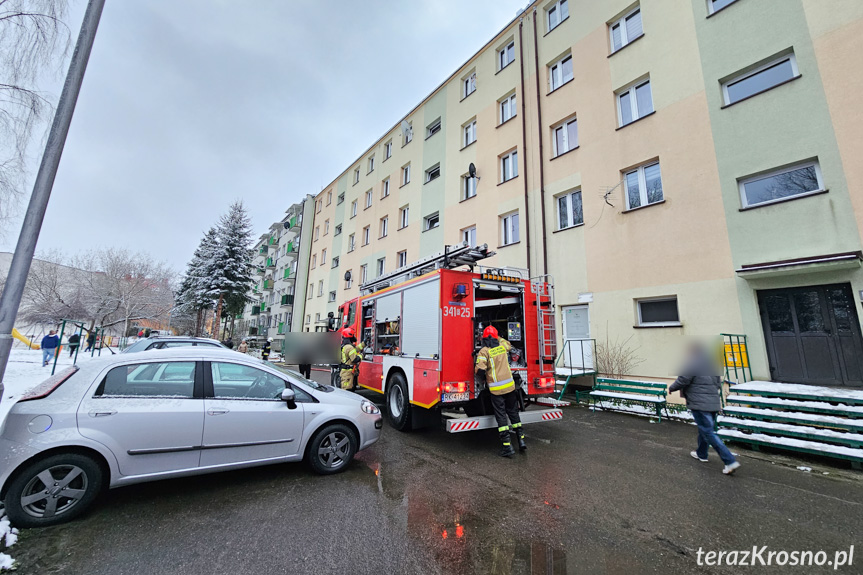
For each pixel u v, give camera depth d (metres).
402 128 18.44
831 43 6.83
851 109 6.50
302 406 4.19
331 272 24.73
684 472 4.42
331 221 25.98
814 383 6.44
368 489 3.85
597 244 9.81
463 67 15.61
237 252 27.17
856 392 5.21
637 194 9.39
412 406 6.16
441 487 3.93
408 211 17.75
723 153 7.89
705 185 8.04
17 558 2.58
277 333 33.00
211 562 2.57
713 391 4.66
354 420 4.43
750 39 7.86
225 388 3.93
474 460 4.84
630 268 9.05
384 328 7.56
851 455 4.38
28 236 3.82
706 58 8.44
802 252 6.68
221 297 25.91
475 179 14.17
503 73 13.75
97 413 3.23
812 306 6.60
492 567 2.54
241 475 4.19
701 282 7.82
